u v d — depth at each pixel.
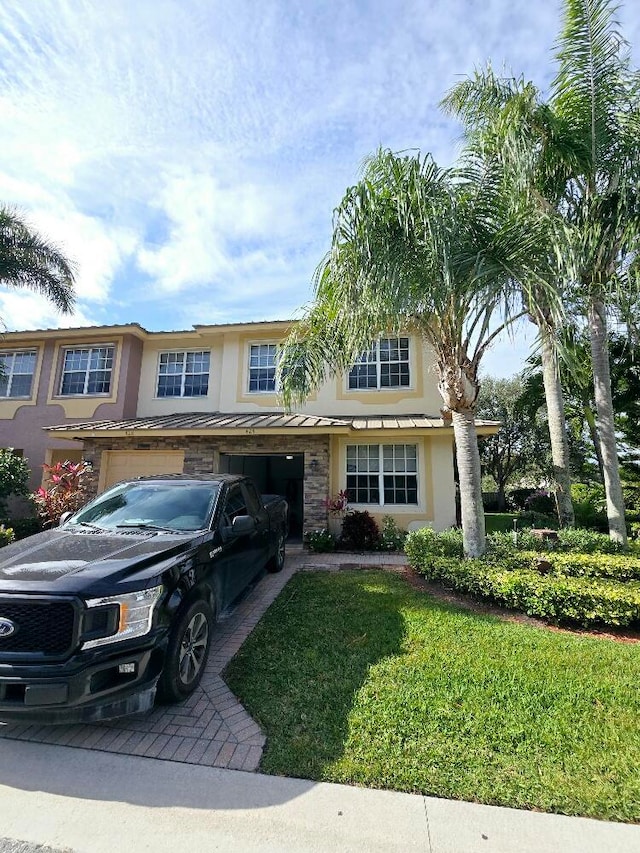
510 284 6.37
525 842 2.50
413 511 12.69
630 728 3.52
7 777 3.05
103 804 2.81
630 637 5.55
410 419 13.31
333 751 3.28
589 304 8.41
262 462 18.00
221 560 5.22
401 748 3.30
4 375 15.51
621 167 7.72
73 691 3.13
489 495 30.09
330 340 9.55
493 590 6.54
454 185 6.97
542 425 24.23
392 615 6.09
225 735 3.51
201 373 16.05
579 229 7.82
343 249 6.74
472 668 4.48
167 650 3.81
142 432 12.23
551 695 3.98
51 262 15.17
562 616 5.91
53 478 12.76
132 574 3.70
